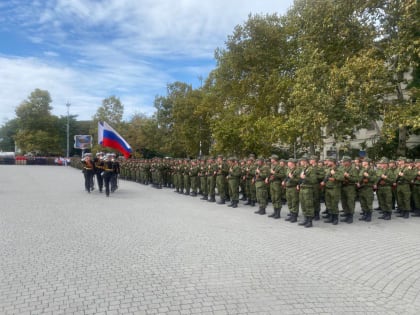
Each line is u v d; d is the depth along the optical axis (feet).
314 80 59.26
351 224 37.22
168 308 15.57
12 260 22.15
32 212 39.88
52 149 242.37
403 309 16.05
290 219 37.73
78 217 37.22
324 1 60.08
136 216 38.27
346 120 56.75
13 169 150.61
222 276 19.66
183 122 119.96
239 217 39.11
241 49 77.66
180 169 62.85
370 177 39.06
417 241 29.27
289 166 38.29
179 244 26.40
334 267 21.91
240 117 80.18
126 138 156.76
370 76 52.95
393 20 57.52
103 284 18.24
